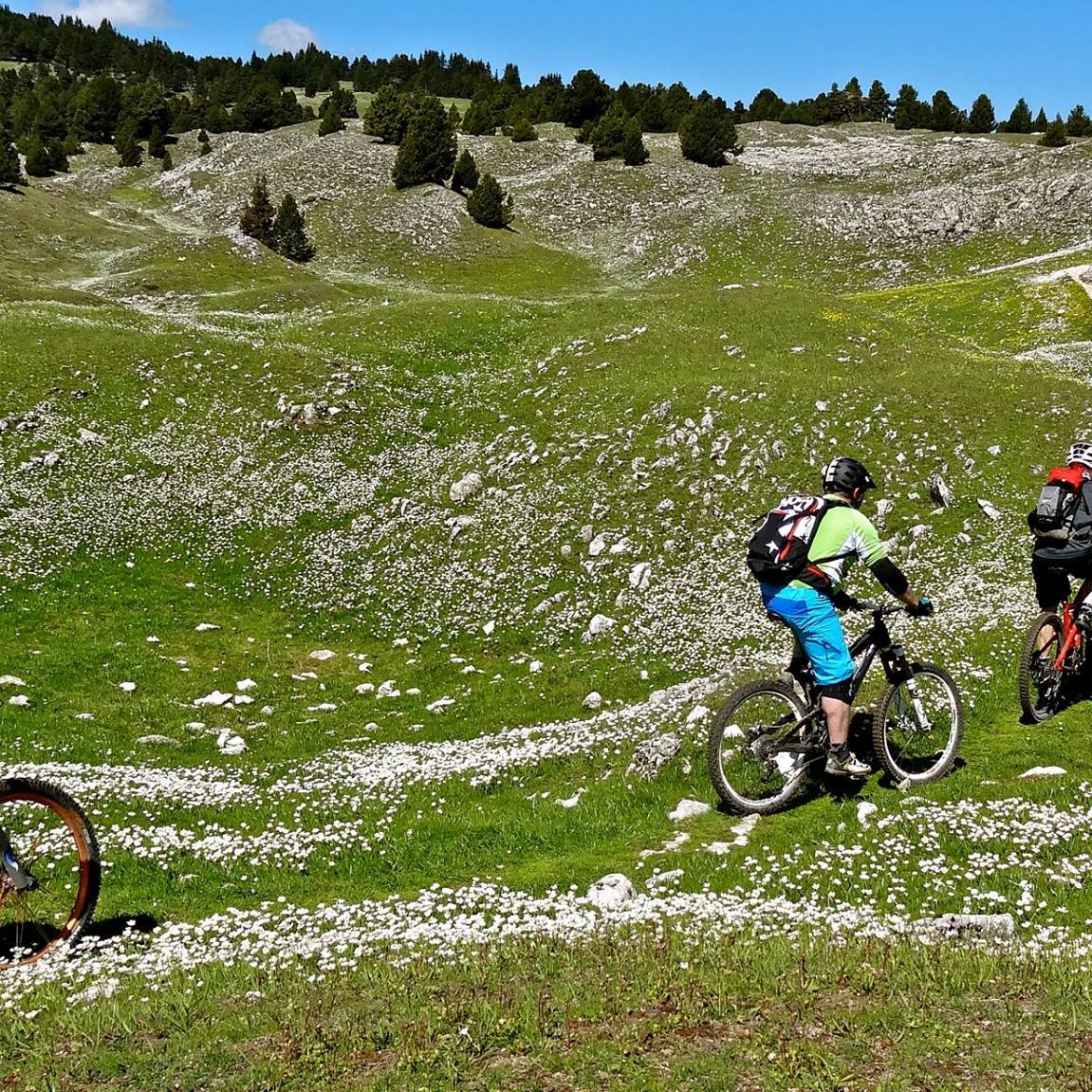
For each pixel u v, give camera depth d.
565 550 29.88
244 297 71.44
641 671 21.89
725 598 25.69
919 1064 5.12
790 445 34.38
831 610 9.60
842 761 9.95
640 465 34.62
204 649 26.12
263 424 42.09
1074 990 5.88
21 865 9.40
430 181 114.88
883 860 9.49
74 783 15.16
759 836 10.46
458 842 12.09
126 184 137.12
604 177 122.44
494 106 173.75
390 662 25.44
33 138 143.12
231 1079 5.52
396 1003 6.39
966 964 6.40
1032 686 12.56
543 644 25.33
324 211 106.12
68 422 40.69
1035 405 36.59
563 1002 6.18
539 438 38.84
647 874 10.14
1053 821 9.72
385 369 50.25
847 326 51.16
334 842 12.59
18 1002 7.35
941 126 160.62
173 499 36.03
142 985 7.76
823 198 106.25
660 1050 5.45
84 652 24.95
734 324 52.06
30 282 75.56
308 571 31.44
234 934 9.50
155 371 46.31
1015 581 24.50
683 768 13.02
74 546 31.97
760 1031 5.57
